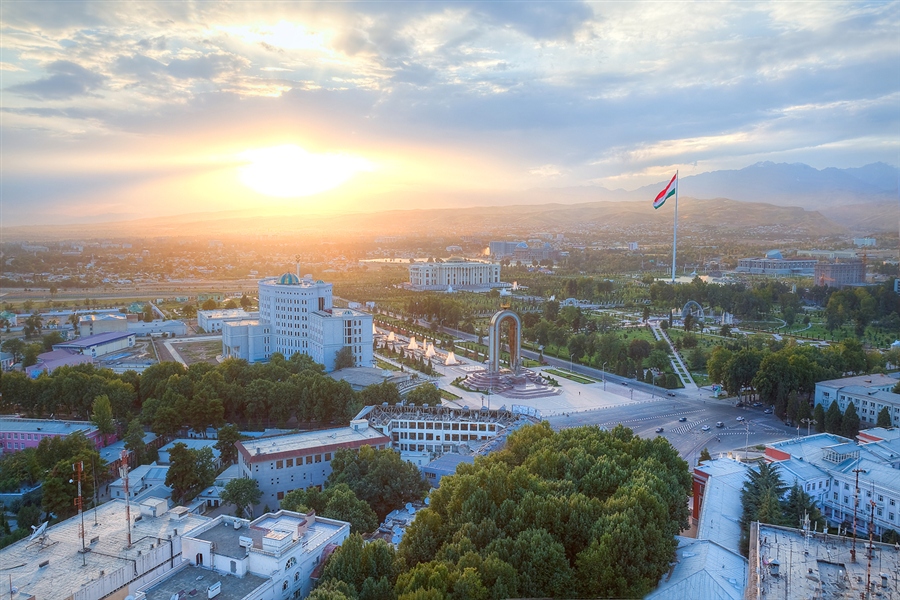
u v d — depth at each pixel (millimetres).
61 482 182625
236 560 126312
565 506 139375
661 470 163625
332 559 125812
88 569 126625
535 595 122750
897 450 193000
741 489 170750
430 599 108875
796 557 123250
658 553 131125
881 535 165125
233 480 186875
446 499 153125
